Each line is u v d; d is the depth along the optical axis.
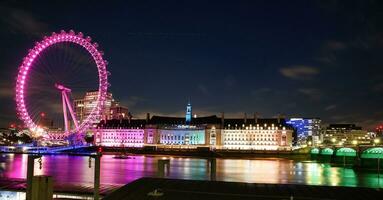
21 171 166.88
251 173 183.25
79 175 154.25
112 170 179.50
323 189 51.38
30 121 173.00
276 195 48.62
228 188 51.59
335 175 184.12
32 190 43.81
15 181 103.06
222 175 171.12
